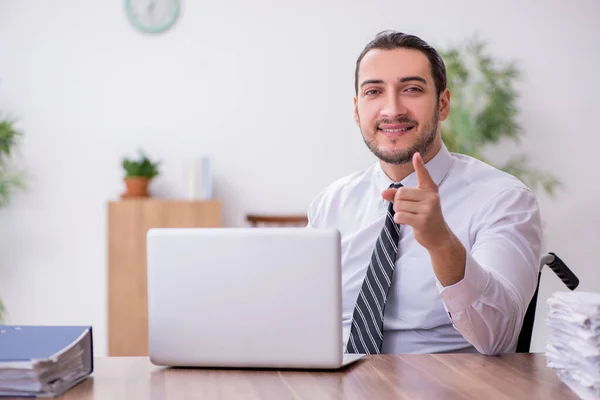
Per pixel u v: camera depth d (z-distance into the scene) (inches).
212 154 179.5
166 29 178.5
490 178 73.2
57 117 177.5
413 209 51.5
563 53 178.5
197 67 179.2
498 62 177.9
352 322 68.6
